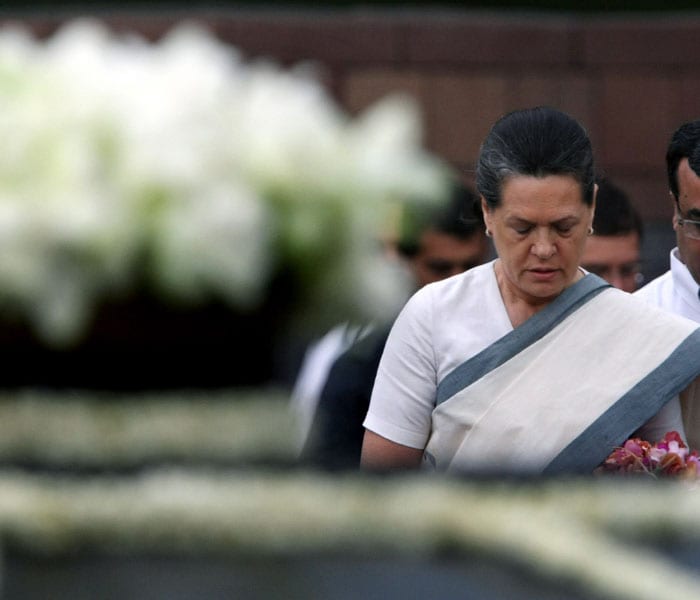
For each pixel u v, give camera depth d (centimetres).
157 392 525
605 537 529
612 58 3033
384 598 495
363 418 1271
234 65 543
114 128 512
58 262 502
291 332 531
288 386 534
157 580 497
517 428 1209
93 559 500
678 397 1239
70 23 2917
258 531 506
